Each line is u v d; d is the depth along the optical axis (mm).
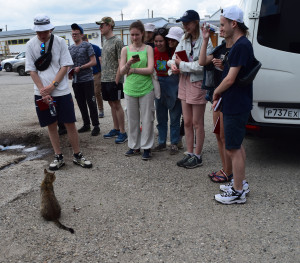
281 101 3785
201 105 3939
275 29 3689
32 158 4711
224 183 3688
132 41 4289
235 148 3055
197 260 2377
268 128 3854
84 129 5980
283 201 3246
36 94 3953
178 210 3102
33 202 3289
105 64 5047
